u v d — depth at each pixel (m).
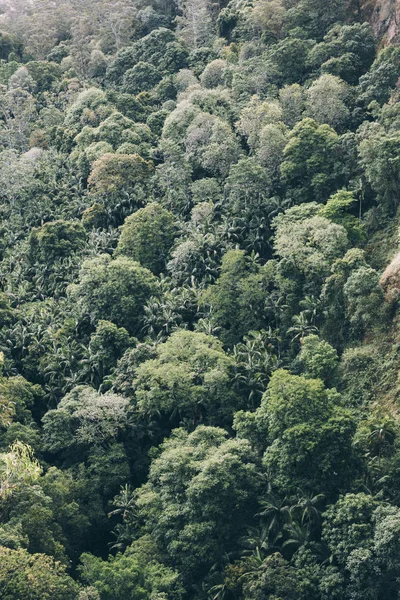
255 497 59.16
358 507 51.94
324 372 68.44
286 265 77.81
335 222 80.75
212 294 79.69
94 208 102.69
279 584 50.97
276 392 60.38
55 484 62.91
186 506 57.88
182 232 93.38
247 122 101.19
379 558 49.66
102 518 64.75
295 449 57.22
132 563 55.16
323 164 89.44
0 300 88.50
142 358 74.25
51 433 69.31
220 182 99.88
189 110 109.56
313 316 74.81
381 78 97.75
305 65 110.81
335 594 50.09
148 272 86.50
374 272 71.19
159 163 111.62
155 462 63.31
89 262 88.50
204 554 55.97
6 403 69.75
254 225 88.94
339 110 97.25
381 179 79.81
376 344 69.44
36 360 82.19
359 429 59.09
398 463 57.28
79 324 84.31
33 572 50.56
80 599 50.59
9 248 104.69
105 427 68.31
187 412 70.56
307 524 55.34
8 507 57.69
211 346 74.38
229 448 59.91
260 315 78.44
